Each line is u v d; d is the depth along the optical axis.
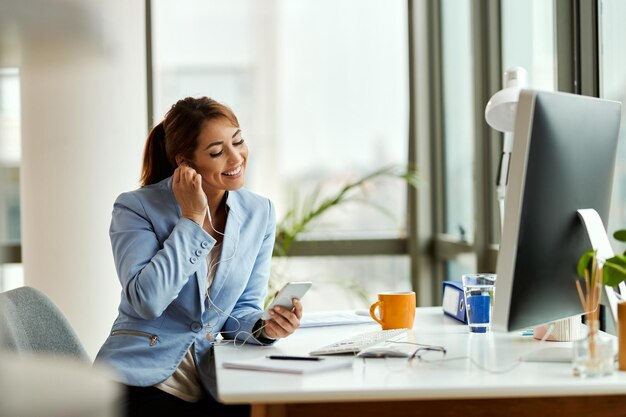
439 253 3.86
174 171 1.84
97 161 3.17
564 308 1.38
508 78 1.72
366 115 4.37
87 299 3.17
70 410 0.39
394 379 1.17
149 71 3.62
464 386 1.11
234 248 1.78
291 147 4.52
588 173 1.38
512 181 1.20
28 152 3.10
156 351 1.68
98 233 3.19
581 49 2.12
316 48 4.50
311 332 1.78
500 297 1.23
